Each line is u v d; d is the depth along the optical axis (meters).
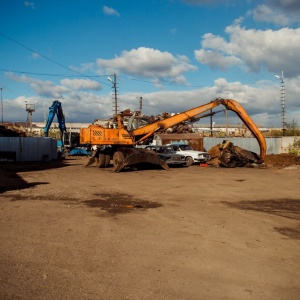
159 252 5.64
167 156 24.72
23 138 34.22
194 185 14.89
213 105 28.08
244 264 5.11
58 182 15.80
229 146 27.41
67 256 5.40
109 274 4.66
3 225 7.41
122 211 9.06
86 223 7.62
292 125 48.12
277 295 4.06
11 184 14.80
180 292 4.11
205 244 6.11
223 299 3.94
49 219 8.01
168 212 8.97
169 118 27.53
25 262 5.11
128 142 25.17
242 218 8.30
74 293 4.05
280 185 14.95
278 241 6.36
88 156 48.62
